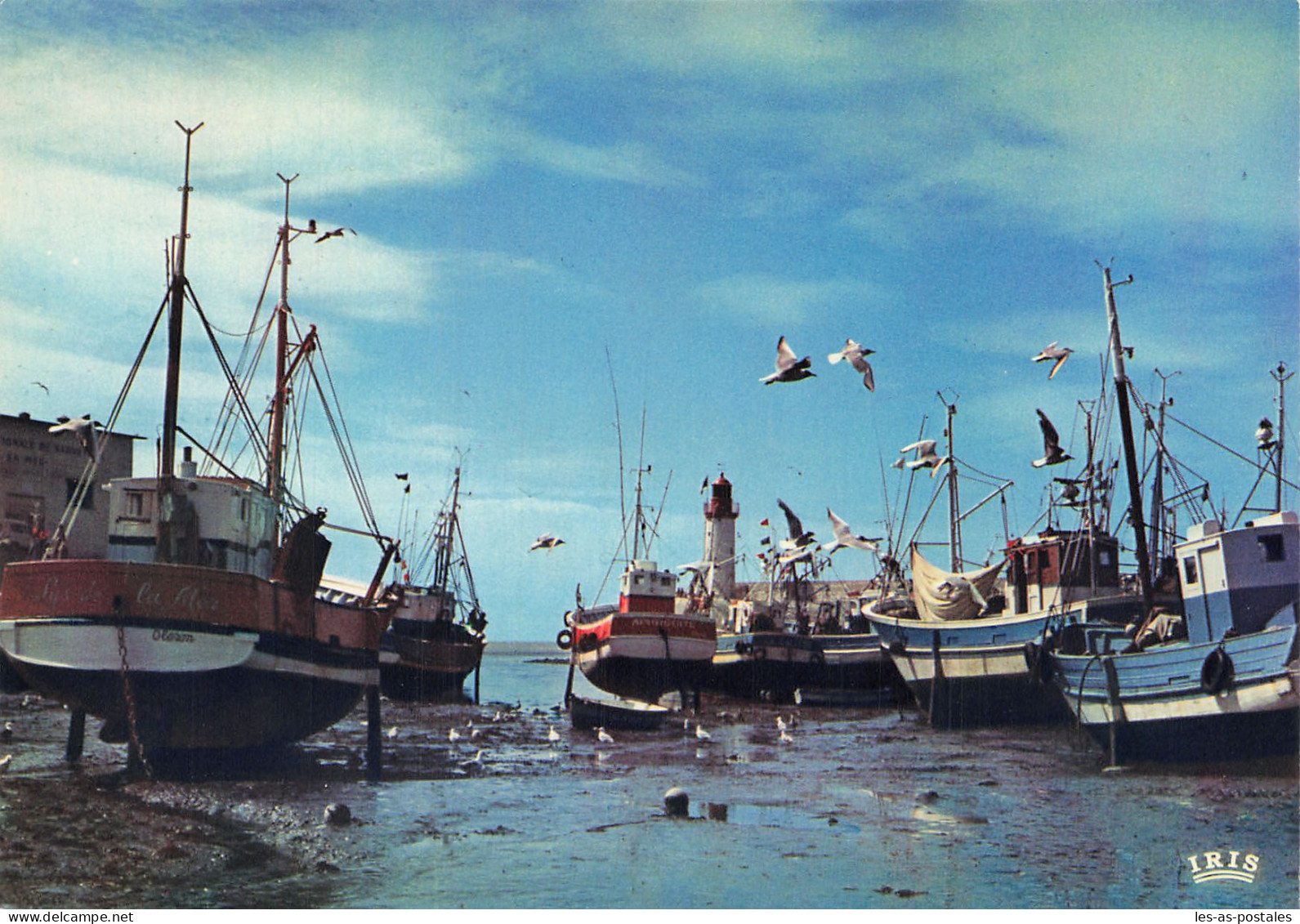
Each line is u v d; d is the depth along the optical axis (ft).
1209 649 107.04
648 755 132.87
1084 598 177.17
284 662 99.19
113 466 178.70
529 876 72.13
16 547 154.40
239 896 65.57
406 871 72.13
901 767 122.62
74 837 74.43
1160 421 182.91
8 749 109.70
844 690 231.50
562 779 111.45
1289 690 100.78
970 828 88.53
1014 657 164.55
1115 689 117.60
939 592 195.52
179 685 91.09
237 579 94.38
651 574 214.48
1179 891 71.46
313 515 105.60
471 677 412.98
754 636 235.61
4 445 166.91
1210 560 113.39
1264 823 89.35
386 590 121.29
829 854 79.97
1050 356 113.19
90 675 89.20
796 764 126.00
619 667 200.13
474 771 114.42
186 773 99.30
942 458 132.77
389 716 177.68
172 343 100.07
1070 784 108.78
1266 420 150.10
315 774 106.11
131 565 89.71
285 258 137.18
